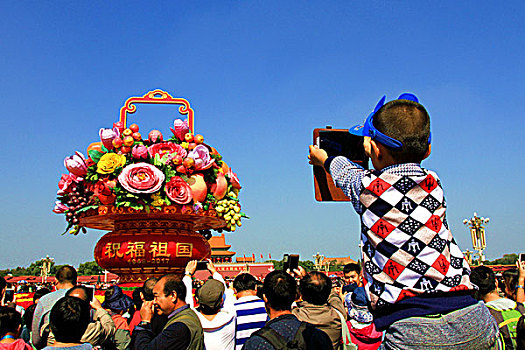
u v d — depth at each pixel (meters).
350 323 5.78
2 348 3.88
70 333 3.64
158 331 4.85
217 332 4.78
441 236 2.28
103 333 4.86
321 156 2.88
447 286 2.19
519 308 5.16
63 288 5.70
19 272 71.94
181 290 4.56
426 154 2.52
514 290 5.90
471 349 2.13
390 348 2.23
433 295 2.16
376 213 2.32
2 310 4.12
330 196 3.11
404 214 2.27
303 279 5.10
